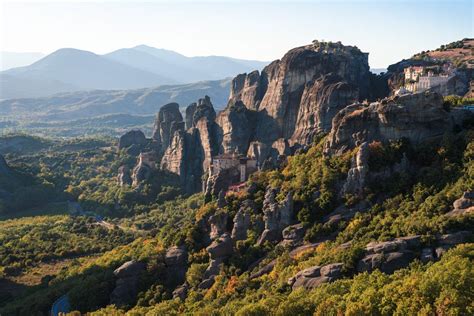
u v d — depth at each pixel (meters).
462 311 89.25
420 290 94.19
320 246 129.38
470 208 114.94
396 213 127.94
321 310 100.19
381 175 142.00
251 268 140.50
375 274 105.56
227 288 132.38
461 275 93.25
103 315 138.62
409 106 146.75
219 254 150.62
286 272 124.38
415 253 108.75
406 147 144.88
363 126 153.25
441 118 146.75
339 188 146.38
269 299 109.75
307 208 143.75
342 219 137.00
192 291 141.50
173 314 126.69
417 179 136.88
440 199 122.44
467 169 129.25
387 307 94.75
